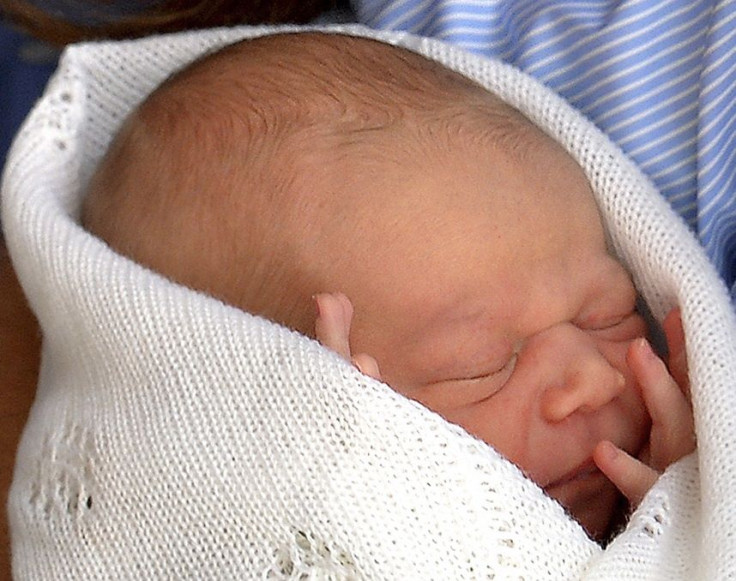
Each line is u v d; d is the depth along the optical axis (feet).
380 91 2.89
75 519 2.51
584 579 2.25
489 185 2.76
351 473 2.23
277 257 2.73
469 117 2.87
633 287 2.92
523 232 2.74
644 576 2.27
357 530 2.20
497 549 2.21
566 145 3.01
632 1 3.12
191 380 2.39
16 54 4.28
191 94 2.98
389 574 2.19
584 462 2.69
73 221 2.85
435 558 2.20
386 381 2.68
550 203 2.81
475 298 2.68
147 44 3.30
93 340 2.54
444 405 2.66
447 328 2.66
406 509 2.21
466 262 2.69
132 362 2.47
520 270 2.73
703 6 3.05
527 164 2.83
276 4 4.09
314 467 2.25
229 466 2.31
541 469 2.65
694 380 2.57
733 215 2.99
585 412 2.70
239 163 2.80
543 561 2.24
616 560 2.27
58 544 2.53
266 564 2.26
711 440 2.45
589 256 2.85
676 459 2.67
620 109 3.12
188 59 3.34
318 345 2.34
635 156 3.10
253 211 2.76
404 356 2.67
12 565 2.74
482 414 2.66
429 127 2.83
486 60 3.21
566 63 3.26
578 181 2.92
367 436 2.24
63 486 2.57
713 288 2.77
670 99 3.08
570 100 3.24
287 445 2.27
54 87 3.14
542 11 3.30
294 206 2.73
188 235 2.81
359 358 2.42
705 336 2.64
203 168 2.83
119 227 2.92
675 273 2.81
